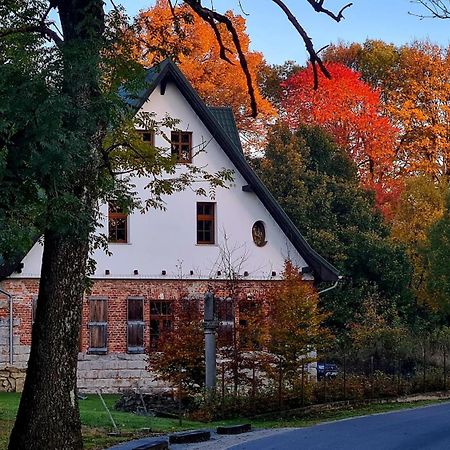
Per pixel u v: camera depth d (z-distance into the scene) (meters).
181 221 36.22
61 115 15.30
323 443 19.22
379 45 64.88
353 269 46.97
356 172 52.00
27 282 33.16
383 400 30.95
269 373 27.62
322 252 46.56
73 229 16.06
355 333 41.19
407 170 59.44
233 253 36.72
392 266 46.66
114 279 34.97
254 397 27.02
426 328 46.56
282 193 49.12
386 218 54.91
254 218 37.28
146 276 35.44
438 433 20.73
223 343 27.73
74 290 16.55
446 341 39.41
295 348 27.94
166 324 35.62
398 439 19.64
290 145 49.69
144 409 26.39
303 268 37.53
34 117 15.30
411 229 53.59
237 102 53.19
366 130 57.66
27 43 16.56
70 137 15.41
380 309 45.03
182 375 27.17
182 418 25.83
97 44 16.27
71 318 16.50
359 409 28.62
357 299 45.50
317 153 51.56
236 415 26.39
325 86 57.31
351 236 48.09
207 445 19.19
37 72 15.80
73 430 16.42
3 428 20.69
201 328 27.75
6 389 31.33
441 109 60.94
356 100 57.75
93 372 34.12
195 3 15.80
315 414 27.47
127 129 21.23
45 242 16.69
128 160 22.42
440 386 33.84
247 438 20.70
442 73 61.62
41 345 16.39
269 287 30.31
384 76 63.72
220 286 33.31
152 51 18.73
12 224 16.33
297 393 27.84
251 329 27.94
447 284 46.69
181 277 35.94
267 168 49.44
